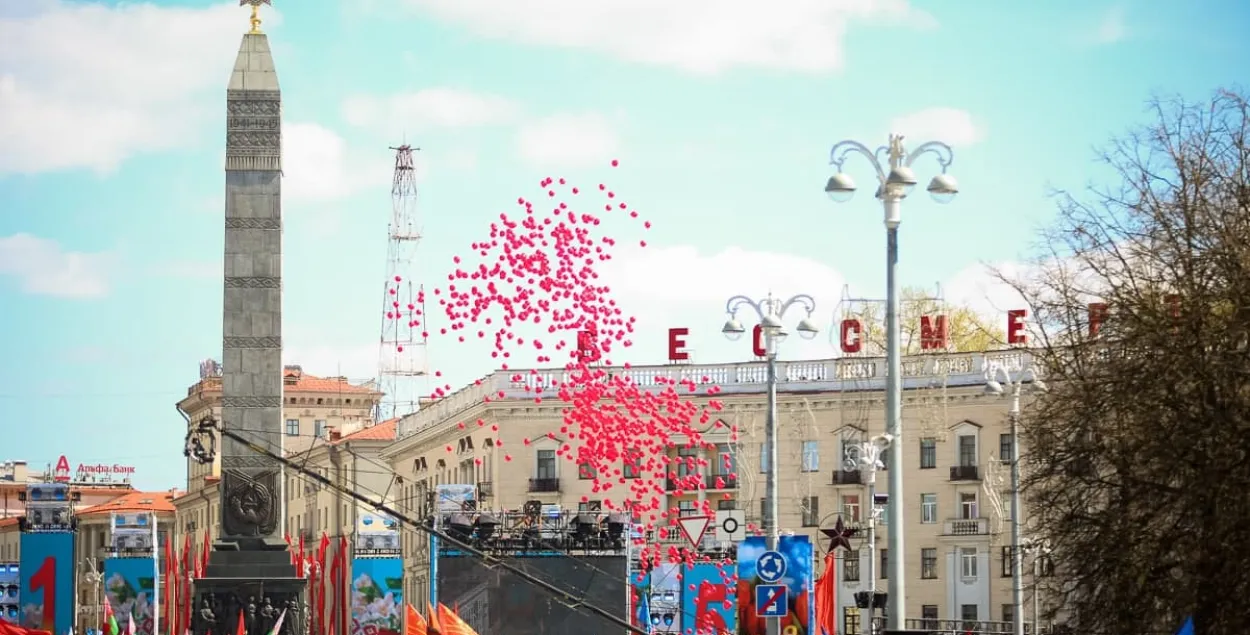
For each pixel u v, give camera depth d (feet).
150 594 302.45
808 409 370.53
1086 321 160.04
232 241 273.75
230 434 142.00
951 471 357.61
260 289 273.33
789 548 202.08
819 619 212.43
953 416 359.05
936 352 365.81
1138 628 152.56
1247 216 152.35
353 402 645.10
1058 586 160.56
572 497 378.12
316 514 502.38
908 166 128.26
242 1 278.26
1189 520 149.69
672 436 366.63
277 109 275.39
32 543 281.95
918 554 359.66
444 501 250.37
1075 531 157.58
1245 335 147.54
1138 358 152.56
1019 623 197.98
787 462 371.97
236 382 271.90
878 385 365.81
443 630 175.52
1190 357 147.95
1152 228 157.07
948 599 355.97
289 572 269.85
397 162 533.55
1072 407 157.89
